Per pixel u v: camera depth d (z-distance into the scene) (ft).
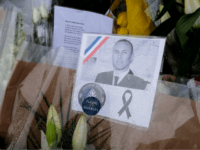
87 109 1.31
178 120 1.24
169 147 1.20
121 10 1.72
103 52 1.35
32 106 1.33
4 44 1.48
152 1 1.55
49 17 1.62
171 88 1.33
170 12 1.49
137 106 1.24
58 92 1.39
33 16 1.58
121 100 1.27
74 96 1.35
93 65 1.36
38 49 1.52
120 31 1.70
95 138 1.26
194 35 1.36
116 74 1.30
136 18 1.58
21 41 1.53
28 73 1.41
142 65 1.26
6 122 1.28
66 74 1.44
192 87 1.30
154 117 1.25
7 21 1.55
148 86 1.23
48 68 1.46
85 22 1.61
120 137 1.26
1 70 1.38
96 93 1.31
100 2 1.64
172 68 1.42
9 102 1.32
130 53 1.29
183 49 1.37
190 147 1.16
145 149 1.21
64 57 1.51
